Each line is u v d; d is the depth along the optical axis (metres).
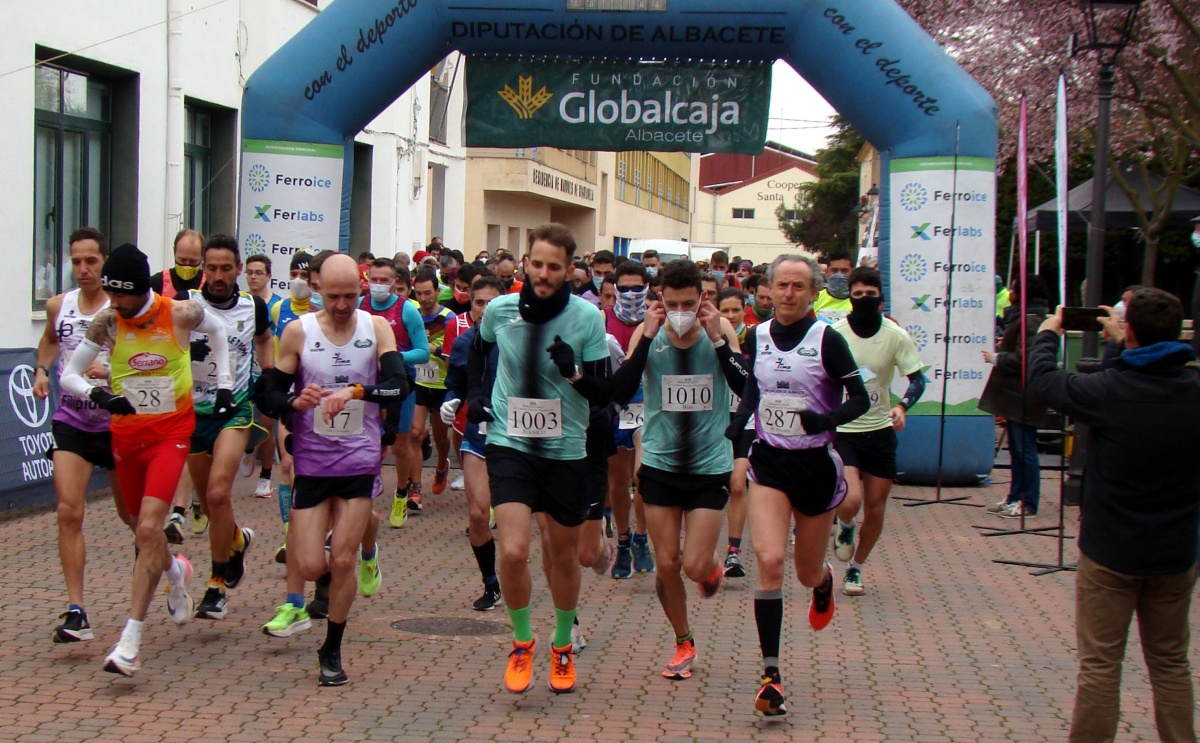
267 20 16.30
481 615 6.97
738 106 11.63
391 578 7.84
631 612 7.16
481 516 6.88
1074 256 24.75
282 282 11.30
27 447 9.38
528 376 5.32
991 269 11.60
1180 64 17.12
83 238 6.21
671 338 5.62
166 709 5.15
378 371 5.68
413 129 21.78
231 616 6.75
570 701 5.45
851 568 7.70
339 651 5.59
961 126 11.20
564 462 5.37
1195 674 6.08
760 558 5.29
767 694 5.14
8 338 11.22
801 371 5.38
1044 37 19.03
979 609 7.38
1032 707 5.50
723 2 11.03
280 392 5.50
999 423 15.83
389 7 11.02
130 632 5.37
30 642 6.07
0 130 10.98
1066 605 7.52
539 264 5.24
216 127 15.48
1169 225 17.73
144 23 13.16
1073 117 19.42
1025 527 10.09
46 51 11.62
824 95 11.61
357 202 20.14
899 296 11.68
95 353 5.73
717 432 5.65
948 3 19.84
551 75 11.64
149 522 5.54
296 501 5.60
